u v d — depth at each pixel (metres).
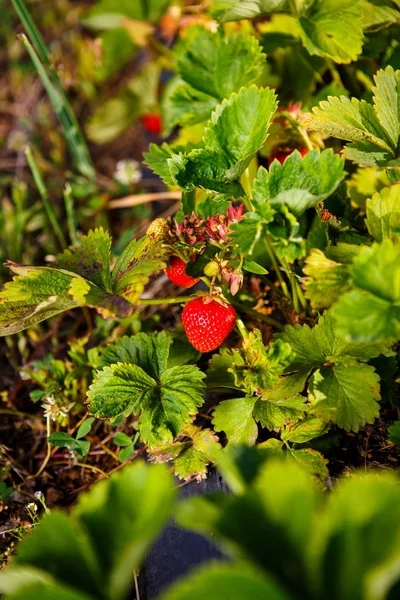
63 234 0.73
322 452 0.52
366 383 0.50
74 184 0.76
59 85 0.69
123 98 0.77
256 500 0.39
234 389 0.53
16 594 0.39
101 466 0.58
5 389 0.64
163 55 0.75
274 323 0.57
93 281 0.52
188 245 0.51
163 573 0.50
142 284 0.49
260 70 0.58
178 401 0.51
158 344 0.54
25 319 0.50
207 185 0.51
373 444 0.53
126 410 0.51
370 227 0.50
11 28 0.96
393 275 0.45
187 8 0.70
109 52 0.78
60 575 0.40
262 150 0.58
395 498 0.39
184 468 0.51
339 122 0.50
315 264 0.48
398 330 0.44
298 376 0.50
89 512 0.40
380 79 0.52
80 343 0.60
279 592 0.37
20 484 0.58
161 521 0.38
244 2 0.56
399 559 0.36
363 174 0.58
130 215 0.73
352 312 0.44
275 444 0.51
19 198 0.72
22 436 0.61
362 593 0.38
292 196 0.47
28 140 0.81
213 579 0.38
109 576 0.39
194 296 0.52
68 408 0.57
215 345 0.52
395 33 0.58
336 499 0.39
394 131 0.52
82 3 0.96
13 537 0.55
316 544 0.39
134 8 0.75
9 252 0.71
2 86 0.92
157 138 0.80
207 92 0.59
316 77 0.62
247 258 0.51
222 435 0.55
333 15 0.56
